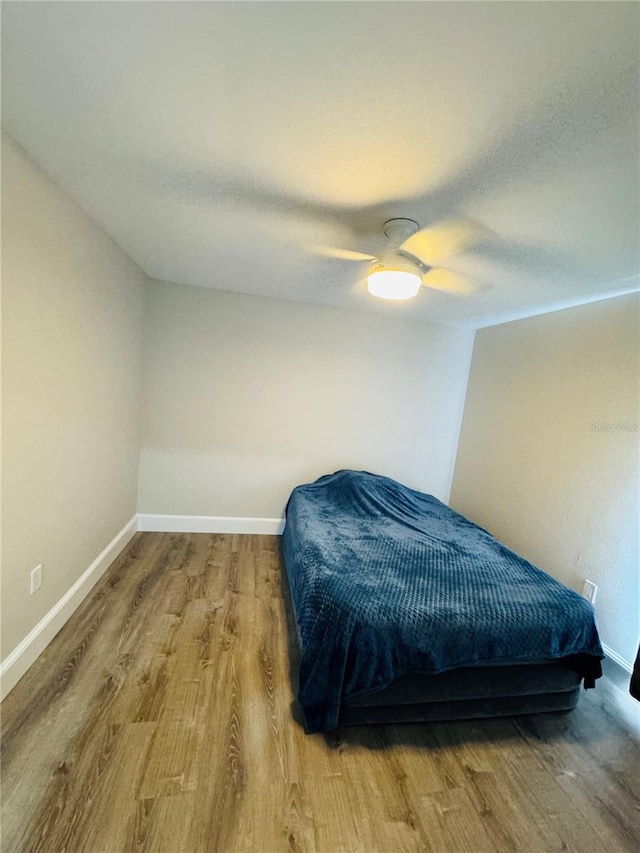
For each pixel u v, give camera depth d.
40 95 1.07
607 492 2.26
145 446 3.21
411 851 1.18
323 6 0.74
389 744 1.53
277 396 3.34
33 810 1.17
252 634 2.11
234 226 1.82
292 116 1.05
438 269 2.09
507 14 0.73
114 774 1.30
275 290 2.95
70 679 1.68
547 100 0.92
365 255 2.02
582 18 0.72
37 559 1.73
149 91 1.01
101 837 1.12
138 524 3.28
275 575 2.77
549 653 1.62
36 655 1.76
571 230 1.54
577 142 1.05
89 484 2.23
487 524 3.27
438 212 1.49
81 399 2.04
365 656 1.47
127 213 1.81
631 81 0.84
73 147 1.32
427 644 1.51
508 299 2.56
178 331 3.12
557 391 2.67
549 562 2.63
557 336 2.70
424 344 3.55
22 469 1.58
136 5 0.77
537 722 1.71
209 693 1.68
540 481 2.76
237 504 3.41
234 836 1.16
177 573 2.67
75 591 2.12
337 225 1.69
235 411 3.29
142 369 3.09
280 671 1.85
